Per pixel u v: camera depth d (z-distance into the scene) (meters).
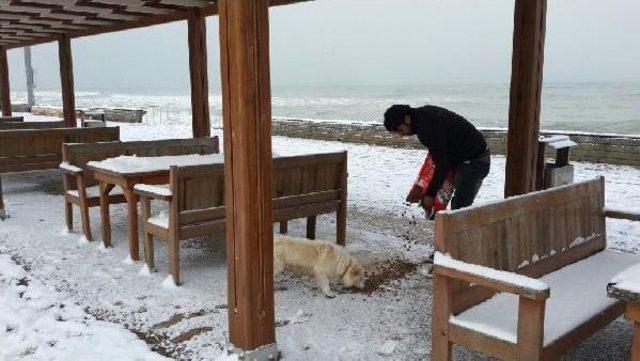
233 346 2.90
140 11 7.79
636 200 7.06
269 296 2.87
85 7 7.20
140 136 16.33
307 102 63.53
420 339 3.20
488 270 2.30
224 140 2.77
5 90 13.79
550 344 2.27
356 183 8.62
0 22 8.99
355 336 3.25
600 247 3.72
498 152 11.88
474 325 2.42
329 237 5.46
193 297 3.84
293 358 2.97
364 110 45.09
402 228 5.85
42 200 7.14
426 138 4.03
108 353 3.01
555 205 3.27
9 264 4.51
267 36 2.68
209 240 5.33
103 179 4.82
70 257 4.74
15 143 6.79
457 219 2.54
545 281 3.06
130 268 4.46
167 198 3.92
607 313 2.67
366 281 4.20
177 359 2.96
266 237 2.81
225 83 2.69
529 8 4.00
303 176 4.66
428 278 4.27
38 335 3.23
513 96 4.19
